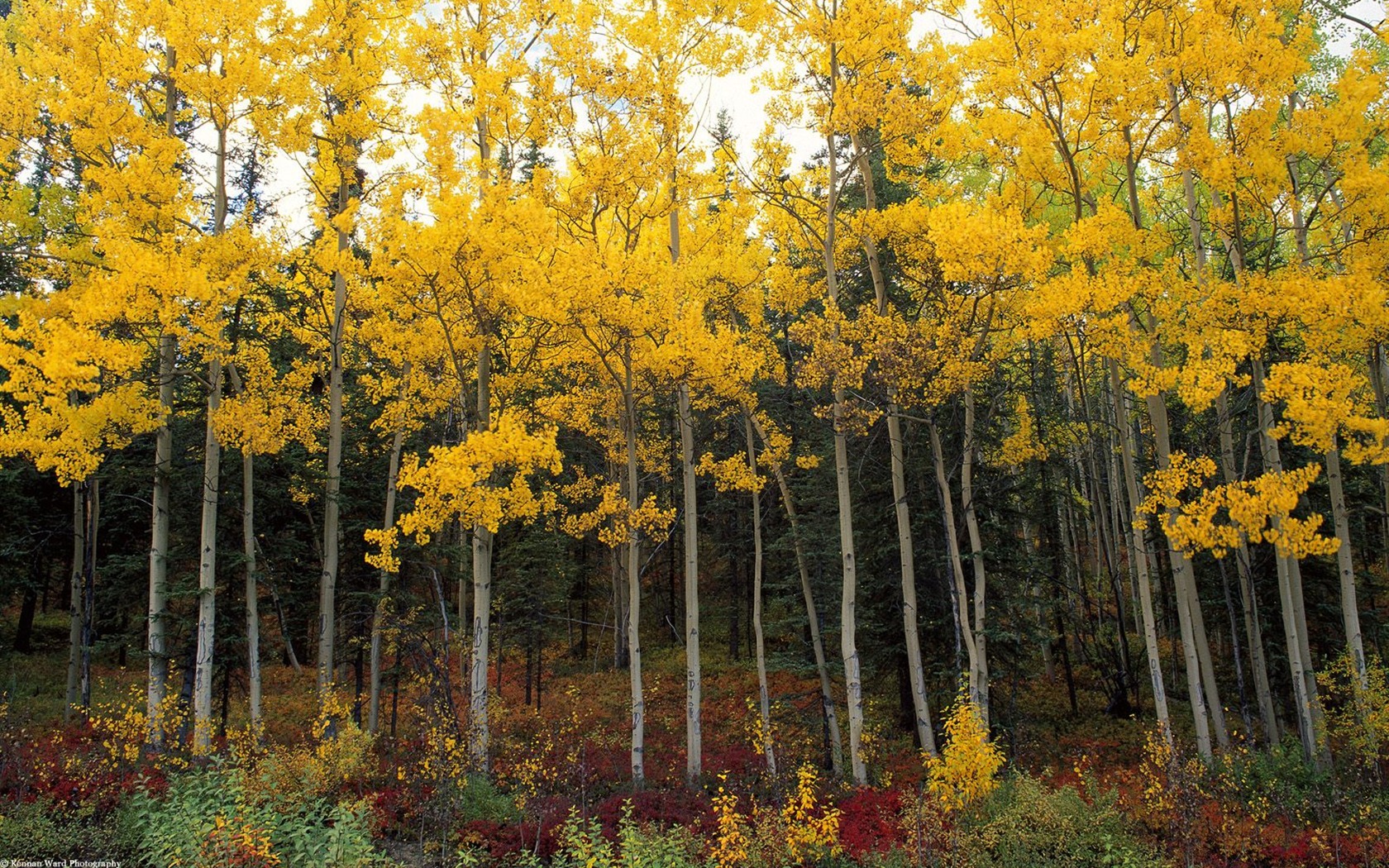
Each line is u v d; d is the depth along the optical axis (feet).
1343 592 32.63
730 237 39.50
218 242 33.55
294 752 33.88
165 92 38.55
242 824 23.70
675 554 78.43
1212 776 30.96
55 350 27.94
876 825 29.22
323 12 36.68
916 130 33.96
